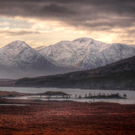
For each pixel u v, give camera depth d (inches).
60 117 2861.7
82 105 4003.4
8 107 3636.8
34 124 2479.1
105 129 2301.9
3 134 2096.5
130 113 3181.6
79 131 2219.5
